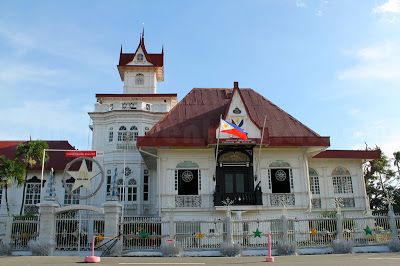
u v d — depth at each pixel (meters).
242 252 21.22
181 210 29.09
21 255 21.11
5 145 40.72
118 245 21.55
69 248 22.53
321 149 30.92
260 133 29.45
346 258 15.58
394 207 43.00
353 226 23.09
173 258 17.75
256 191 29.02
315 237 22.61
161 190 29.58
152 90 43.69
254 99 35.16
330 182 33.41
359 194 33.16
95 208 22.47
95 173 26.44
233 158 30.33
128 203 34.53
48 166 37.66
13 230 22.48
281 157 30.84
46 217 22.48
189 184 30.12
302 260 15.02
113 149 35.88
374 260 14.08
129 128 36.38
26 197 37.31
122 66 43.59
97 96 39.62
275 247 21.69
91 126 37.28
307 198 29.84
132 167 35.50
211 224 28.12
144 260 15.88
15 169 33.62
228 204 26.66
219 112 32.62
